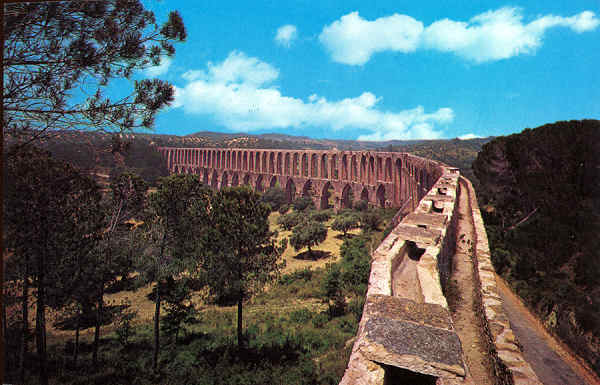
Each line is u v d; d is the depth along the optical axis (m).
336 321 23.59
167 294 23.89
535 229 32.34
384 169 85.81
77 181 14.01
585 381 14.73
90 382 16.16
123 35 6.82
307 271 41.38
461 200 29.58
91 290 18.14
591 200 30.67
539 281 26.70
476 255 14.94
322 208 110.62
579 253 27.78
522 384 6.32
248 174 146.62
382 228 61.09
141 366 18.81
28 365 16.94
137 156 137.50
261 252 23.05
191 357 19.94
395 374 4.59
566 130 33.00
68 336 25.55
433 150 161.75
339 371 15.09
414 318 5.39
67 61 6.33
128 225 21.02
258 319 26.77
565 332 18.47
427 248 10.40
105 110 6.85
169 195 20.66
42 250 14.29
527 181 37.28
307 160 119.50
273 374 16.05
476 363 7.98
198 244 21.45
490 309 9.62
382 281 7.60
